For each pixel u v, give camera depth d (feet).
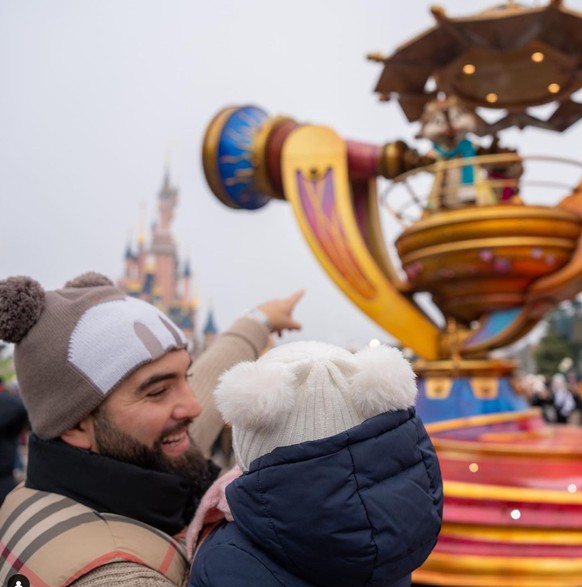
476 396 11.28
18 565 3.65
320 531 2.87
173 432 4.39
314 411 3.13
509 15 10.21
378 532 2.87
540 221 10.46
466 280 11.29
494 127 14.70
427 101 14.11
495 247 10.54
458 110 12.01
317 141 12.87
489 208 10.68
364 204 14.02
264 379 3.08
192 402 4.53
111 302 4.40
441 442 9.24
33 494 4.16
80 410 4.11
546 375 145.48
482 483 8.45
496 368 11.44
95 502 4.01
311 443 2.99
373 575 2.91
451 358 11.75
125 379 4.18
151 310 4.53
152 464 4.28
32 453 4.28
